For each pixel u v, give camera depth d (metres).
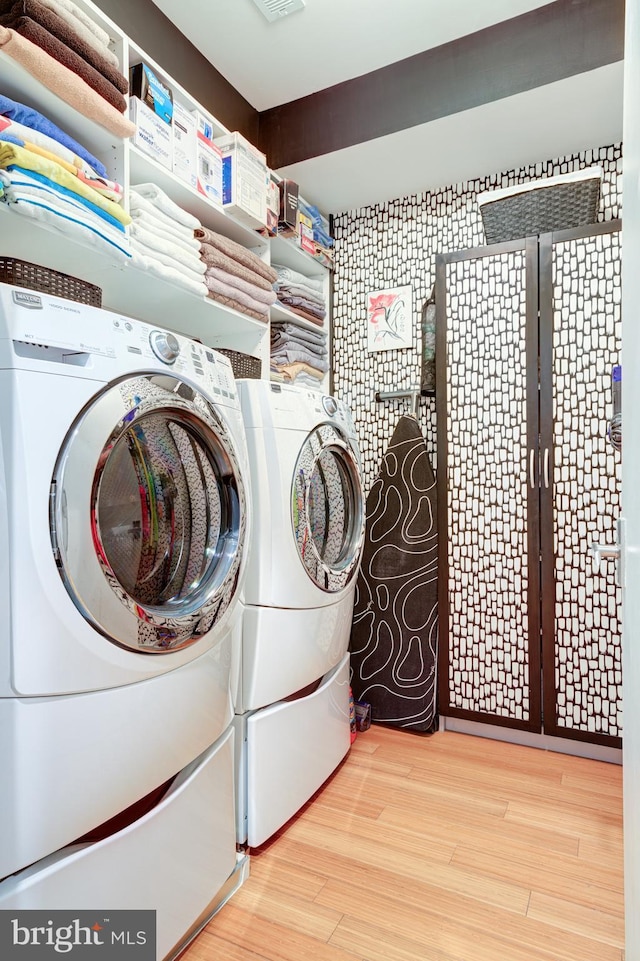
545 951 1.25
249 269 2.15
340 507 2.09
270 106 2.50
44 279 1.22
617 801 1.85
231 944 1.27
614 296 2.09
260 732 1.56
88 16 1.50
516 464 2.26
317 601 1.80
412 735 2.37
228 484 1.42
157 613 1.14
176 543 1.29
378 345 2.81
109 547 1.10
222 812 1.39
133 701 1.08
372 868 1.52
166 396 1.19
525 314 2.24
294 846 1.62
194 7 1.94
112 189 1.48
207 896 1.31
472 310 2.34
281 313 2.56
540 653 2.21
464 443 2.36
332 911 1.37
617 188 2.32
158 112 1.71
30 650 0.90
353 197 2.78
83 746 0.98
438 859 1.56
